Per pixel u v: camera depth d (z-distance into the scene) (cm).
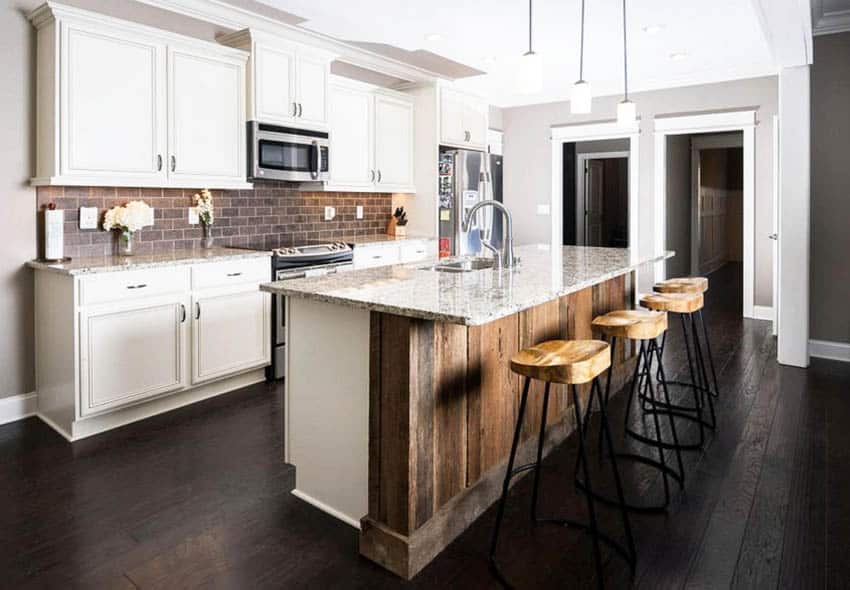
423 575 188
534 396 269
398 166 530
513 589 179
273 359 388
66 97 301
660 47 476
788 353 423
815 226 440
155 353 319
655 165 621
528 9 384
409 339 185
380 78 528
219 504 231
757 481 247
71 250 335
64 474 256
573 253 368
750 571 186
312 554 199
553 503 233
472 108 580
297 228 472
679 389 373
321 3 368
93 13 305
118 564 191
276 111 400
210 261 342
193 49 355
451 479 209
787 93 410
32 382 329
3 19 304
